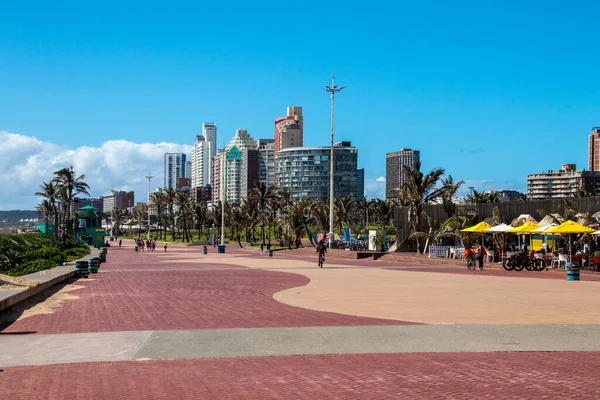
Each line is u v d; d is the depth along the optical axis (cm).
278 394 756
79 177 8250
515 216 4538
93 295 2048
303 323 1372
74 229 9188
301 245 8088
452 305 1736
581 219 3731
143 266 4009
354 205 11912
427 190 5225
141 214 19812
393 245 6006
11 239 3619
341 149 19100
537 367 905
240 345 1088
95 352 1029
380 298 1938
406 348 1059
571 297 1964
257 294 2078
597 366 912
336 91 6109
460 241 4984
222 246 6925
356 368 903
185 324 1360
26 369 903
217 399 734
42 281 2177
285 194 10919
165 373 873
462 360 959
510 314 1534
